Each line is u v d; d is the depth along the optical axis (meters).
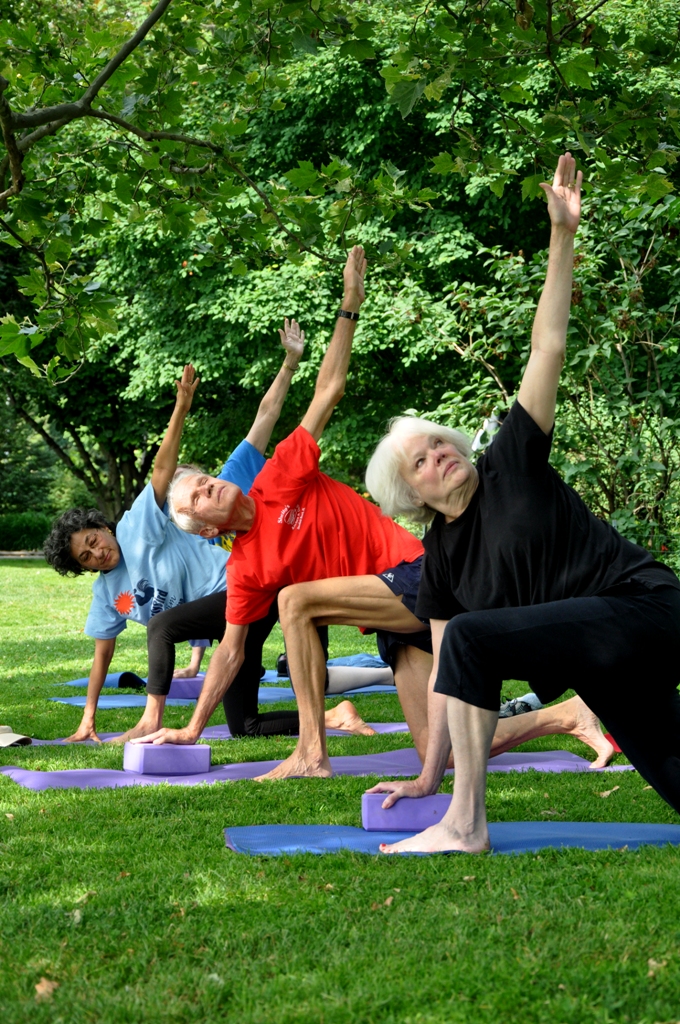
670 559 7.63
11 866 2.90
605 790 3.90
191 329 16.17
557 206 2.76
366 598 4.08
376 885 2.63
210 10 4.74
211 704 4.50
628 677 2.78
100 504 23.16
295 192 5.03
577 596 2.81
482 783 2.93
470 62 3.95
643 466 7.58
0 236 5.01
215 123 4.89
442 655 2.87
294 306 14.15
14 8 5.43
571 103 4.13
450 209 14.10
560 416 7.87
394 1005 1.94
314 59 13.79
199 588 5.31
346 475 18.52
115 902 2.55
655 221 7.53
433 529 3.06
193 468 5.34
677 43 4.05
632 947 2.14
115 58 4.16
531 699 4.87
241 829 3.25
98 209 14.89
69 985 2.07
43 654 9.51
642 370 8.16
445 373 15.38
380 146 13.96
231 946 2.25
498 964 2.08
